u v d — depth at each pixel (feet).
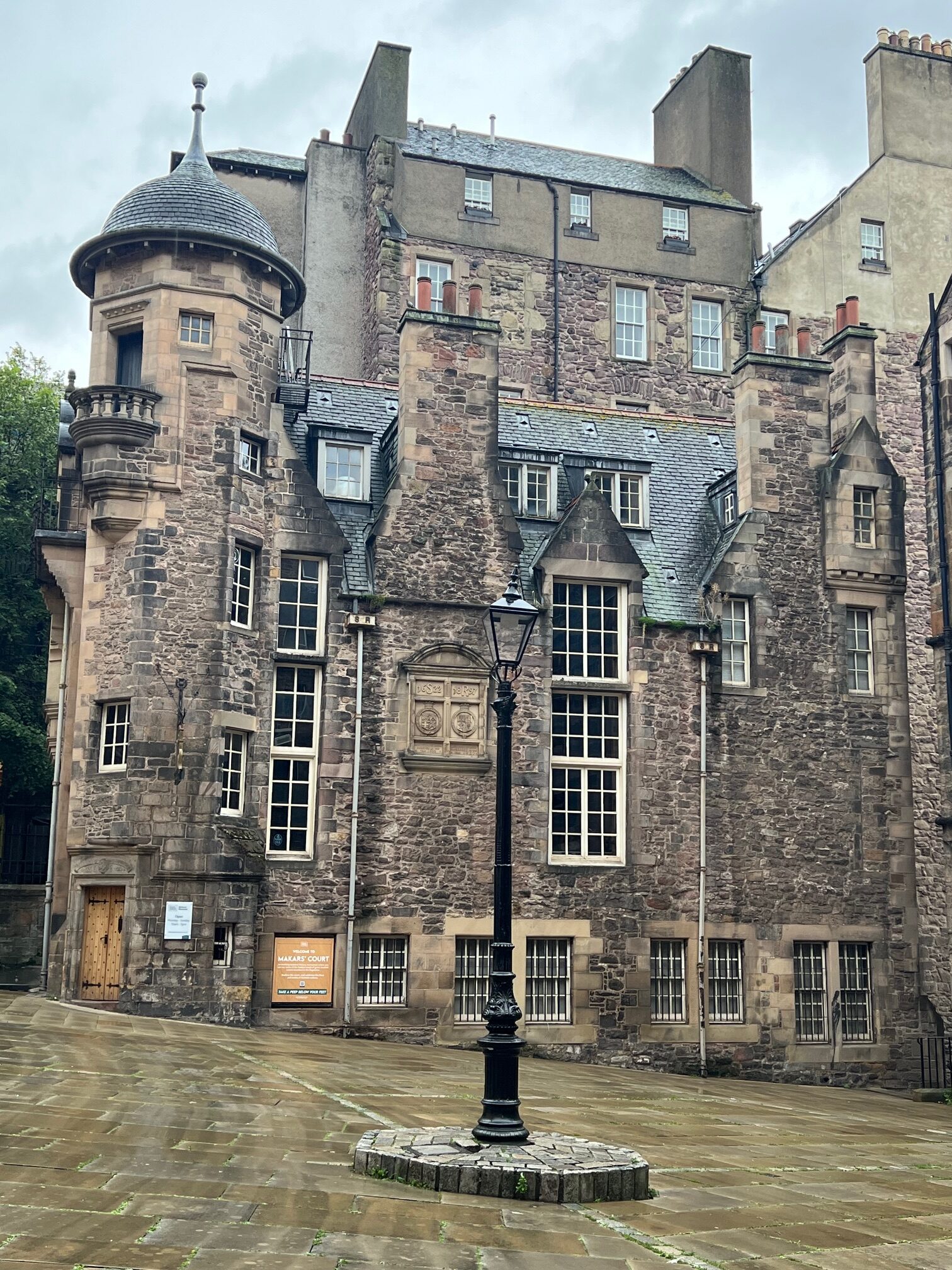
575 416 84.23
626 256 106.11
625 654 73.26
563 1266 25.71
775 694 75.25
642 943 70.44
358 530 72.69
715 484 81.51
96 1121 36.37
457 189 102.99
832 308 108.06
